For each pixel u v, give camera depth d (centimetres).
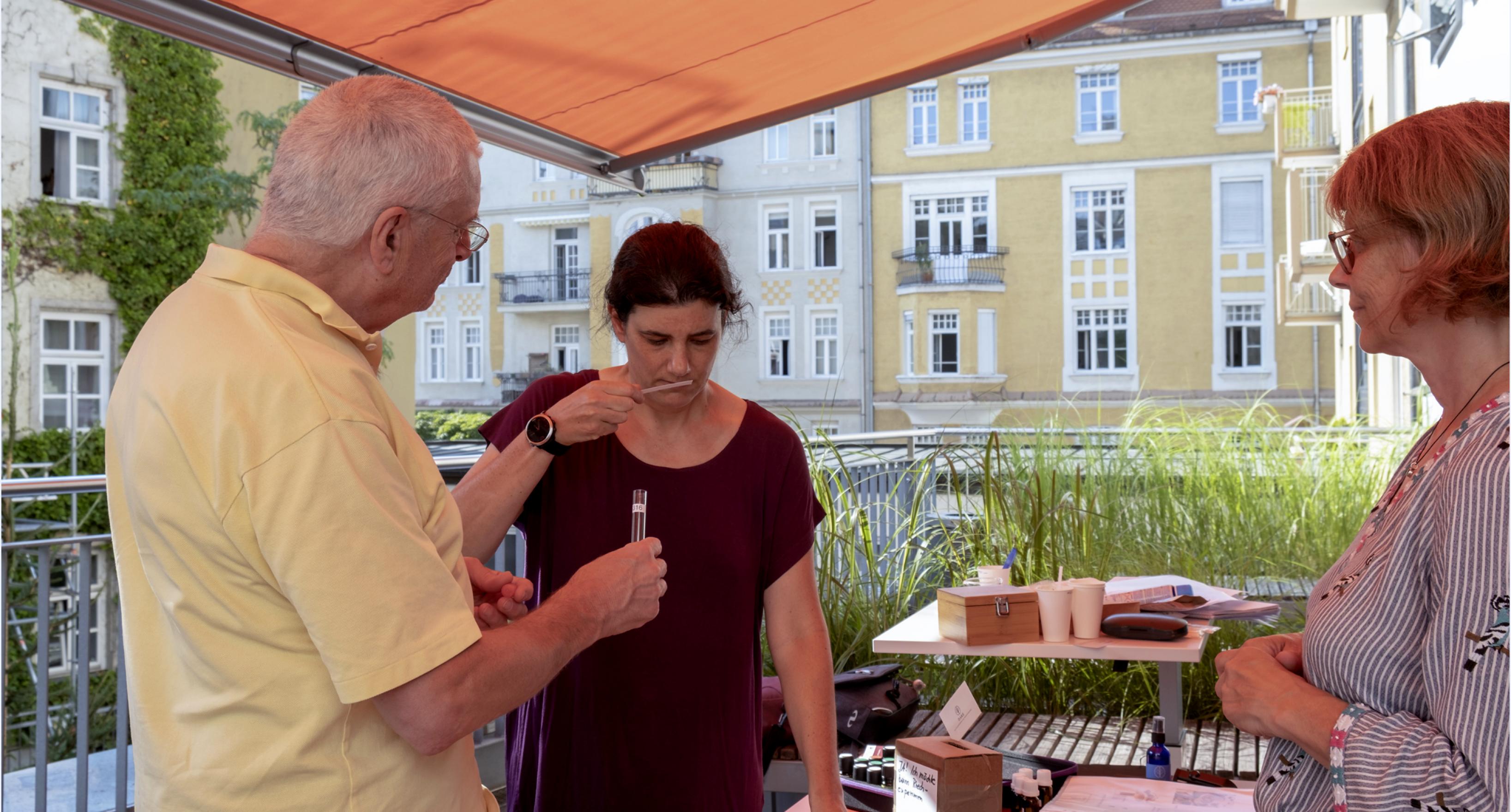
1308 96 1756
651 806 158
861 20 275
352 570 101
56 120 1459
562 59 276
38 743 263
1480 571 94
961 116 2948
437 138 113
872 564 430
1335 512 561
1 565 256
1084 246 2881
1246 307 2797
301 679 105
